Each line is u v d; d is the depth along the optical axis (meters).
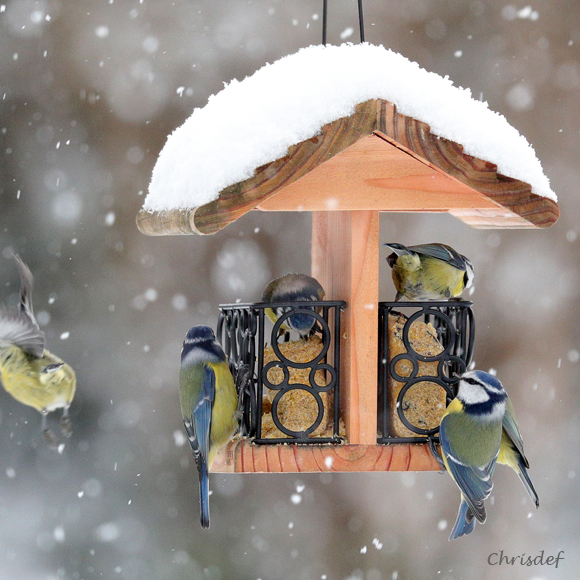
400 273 6.16
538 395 10.31
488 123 4.91
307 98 4.61
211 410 5.55
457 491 10.98
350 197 4.88
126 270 10.80
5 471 10.66
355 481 11.05
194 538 10.72
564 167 10.83
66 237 10.84
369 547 10.69
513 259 10.53
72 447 10.72
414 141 4.64
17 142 11.05
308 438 5.34
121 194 10.98
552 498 10.32
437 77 4.91
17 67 11.23
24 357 6.89
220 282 10.56
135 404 10.73
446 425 5.45
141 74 11.12
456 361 5.65
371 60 4.71
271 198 4.85
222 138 4.66
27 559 10.28
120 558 10.45
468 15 11.16
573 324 10.48
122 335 10.72
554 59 11.09
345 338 5.34
